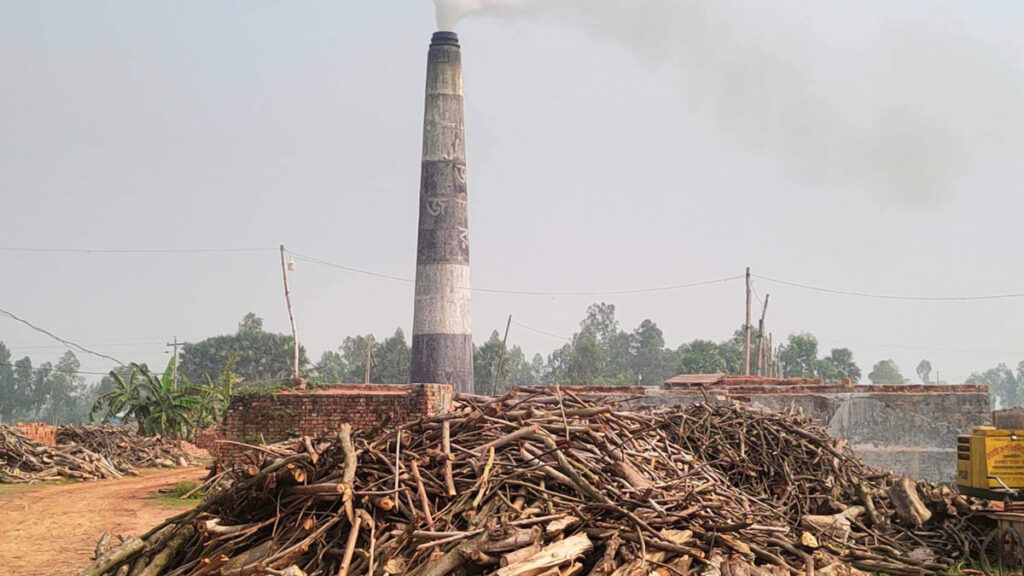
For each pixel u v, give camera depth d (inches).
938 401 861.2
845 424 877.8
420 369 1540.4
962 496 616.7
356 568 384.8
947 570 543.8
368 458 441.1
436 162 1558.8
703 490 473.1
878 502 622.2
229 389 1865.2
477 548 381.1
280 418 872.9
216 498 437.1
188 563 417.7
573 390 947.3
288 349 3508.9
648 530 410.0
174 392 1868.8
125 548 424.2
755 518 496.4
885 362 4712.1
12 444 1264.8
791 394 896.3
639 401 925.8
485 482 424.2
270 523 426.6
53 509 879.1
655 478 480.4
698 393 934.4
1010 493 560.1
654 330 4377.5
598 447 475.8
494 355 3233.3
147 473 1412.4
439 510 417.7
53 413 4906.5
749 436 673.0
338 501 417.4
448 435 459.2
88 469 1268.5
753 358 3353.8
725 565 413.7
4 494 1033.5
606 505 415.8
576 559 398.0
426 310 1545.3
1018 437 571.8
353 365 3585.1
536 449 454.6
